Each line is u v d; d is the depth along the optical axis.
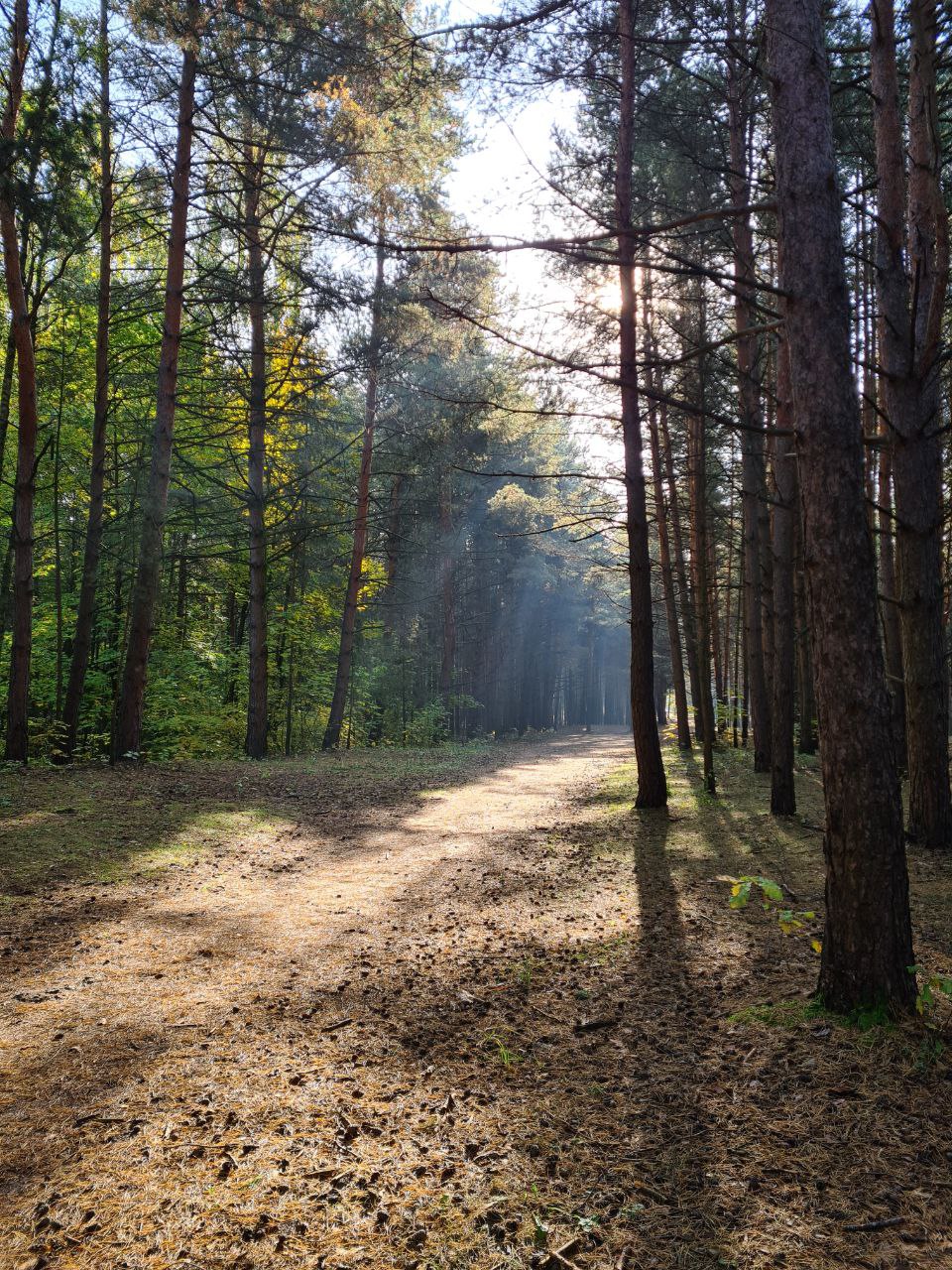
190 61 13.34
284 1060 3.92
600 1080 3.69
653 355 13.88
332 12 11.16
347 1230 2.62
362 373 19.41
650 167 14.23
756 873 7.50
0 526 19.52
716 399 13.84
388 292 18.52
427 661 36.56
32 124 11.24
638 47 10.69
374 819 11.55
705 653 12.62
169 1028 4.29
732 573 26.27
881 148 7.43
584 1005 4.64
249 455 19.12
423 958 5.54
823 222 3.92
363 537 23.20
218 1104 3.47
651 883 7.45
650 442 16.72
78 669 14.04
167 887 7.24
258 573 19.02
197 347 18.25
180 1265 2.45
